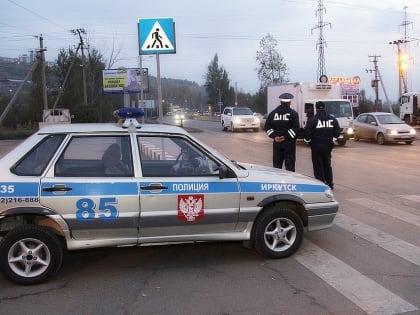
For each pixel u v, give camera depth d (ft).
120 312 14.32
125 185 16.90
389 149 67.41
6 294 15.71
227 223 18.10
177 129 18.42
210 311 14.33
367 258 19.10
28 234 16.12
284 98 30.40
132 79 150.00
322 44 205.77
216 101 419.74
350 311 14.29
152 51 29.94
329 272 17.56
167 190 17.25
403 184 37.22
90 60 213.25
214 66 419.54
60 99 207.00
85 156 17.08
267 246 18.75
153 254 19.77
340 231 23.04
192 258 19.25
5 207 15.94
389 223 24.59
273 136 30.81
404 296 15.40
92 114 162.81
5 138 127.54
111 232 16.90
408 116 128.88
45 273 16.40
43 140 16.94
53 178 16.47
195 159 18.12
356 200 30.63
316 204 19.29
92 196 16.56
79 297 15.46
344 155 59.62
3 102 210.59
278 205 19.08
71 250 16.81
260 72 234.79
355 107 189.78
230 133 111.86
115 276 17.30
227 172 18.01
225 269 17.97
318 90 76.07
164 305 14.79
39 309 14.56
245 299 15.19
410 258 19.10
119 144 17.49
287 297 15.33
